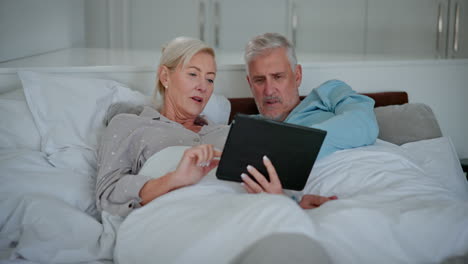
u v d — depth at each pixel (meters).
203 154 1.28
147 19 3.86
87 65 2.16
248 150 1.24
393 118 1.98
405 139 1.92
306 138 1.25
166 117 1.70
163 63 1.67
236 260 1.03
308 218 1.05
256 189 1.26
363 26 4.13
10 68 1.93
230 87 2.24
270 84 1.81
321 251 1.00
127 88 1.90
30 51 2.74
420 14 4.13
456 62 2.51
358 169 1.47
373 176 1.44
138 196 1.38
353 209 1.15
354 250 1.08
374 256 1.08
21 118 1.68
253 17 4.02
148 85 2.12
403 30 4.15
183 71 1.63
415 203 1.26
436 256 1.10
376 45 4.16
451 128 2.57
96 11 3.76
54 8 3.17
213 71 1.67
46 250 1.26
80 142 1.65
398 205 1.24
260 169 1.27
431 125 1.97
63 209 1.37
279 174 1.28
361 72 2.39
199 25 3.94
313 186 1.49
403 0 4.11
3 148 1.63
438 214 1.15
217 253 1.04
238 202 1.15
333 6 4.09
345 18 4.12
